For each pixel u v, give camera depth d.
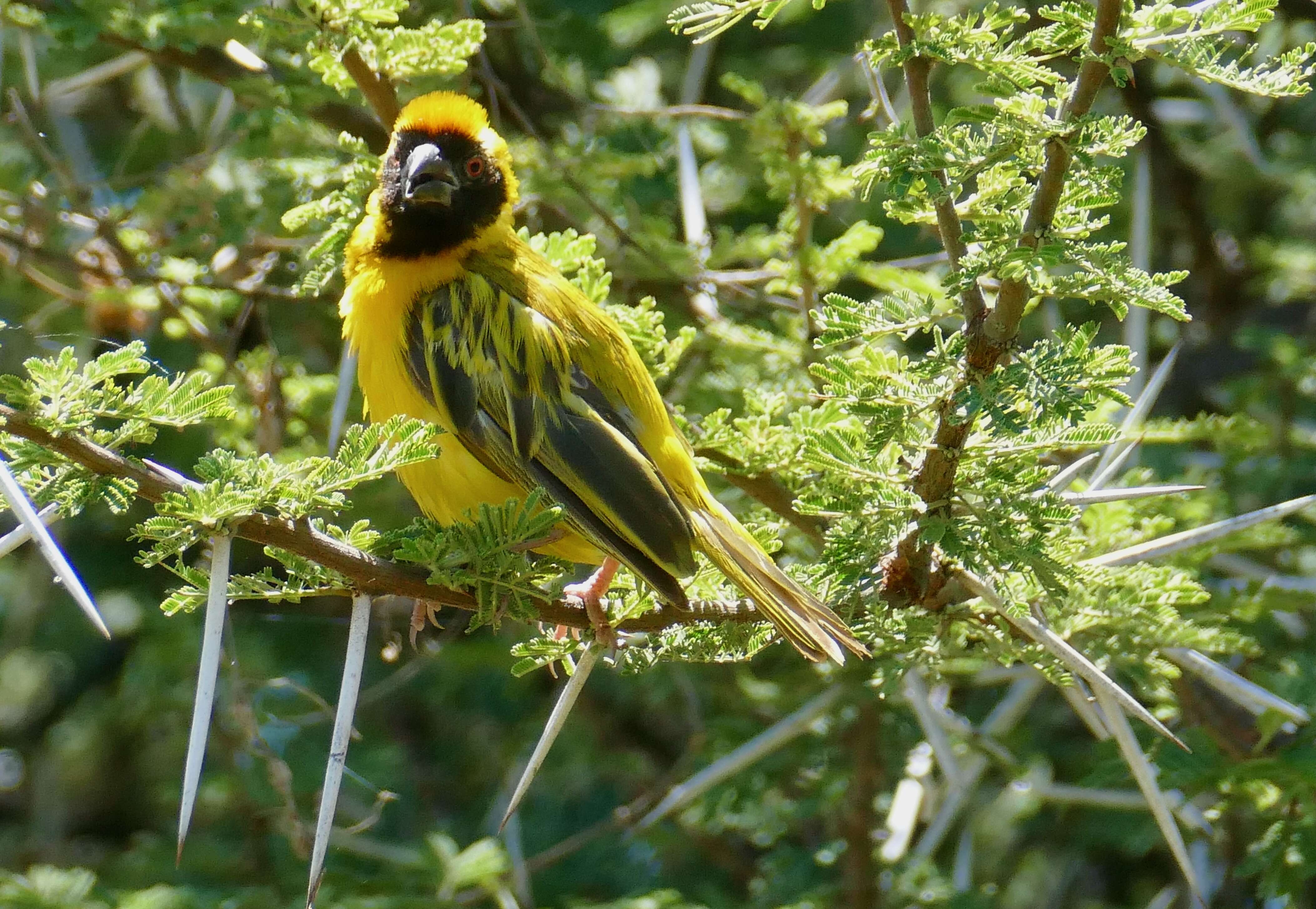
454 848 11.16
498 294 8.67
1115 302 6.36
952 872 12.38
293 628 13.84
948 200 6.52
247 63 10.55
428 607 8.44
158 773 15.29
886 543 7.19
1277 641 11.91
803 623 7.22
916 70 6.55
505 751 13.67
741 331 10.73
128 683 13.63
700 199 11.55
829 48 14.50
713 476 11.16
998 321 6.43
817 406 10.14
